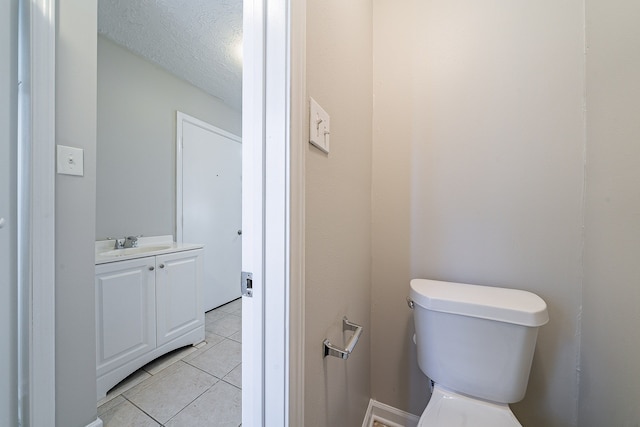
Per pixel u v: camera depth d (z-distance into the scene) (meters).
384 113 1.18
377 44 1.19
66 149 1.00
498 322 0.79
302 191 0.50
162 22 1.58
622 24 0.69
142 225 1.97
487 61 1.01
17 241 0.88
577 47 0.88
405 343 1.16
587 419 0.83
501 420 0.74
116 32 1.68
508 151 0.98
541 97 0.93
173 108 2.20
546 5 0.93
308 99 0.55
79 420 1.04
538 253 0.94
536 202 0.94
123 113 1.85
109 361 1.36
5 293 0.85
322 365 0.64
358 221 0.97
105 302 1.35
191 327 1.84
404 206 1.15
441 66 1.08
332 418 0.72
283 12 0.47
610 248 0.73
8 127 0.85
